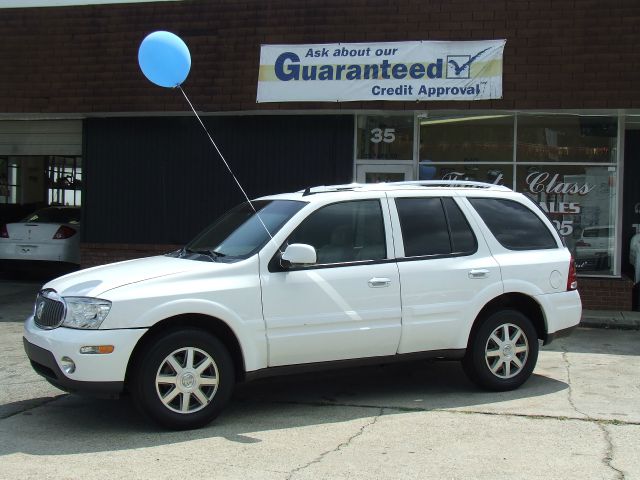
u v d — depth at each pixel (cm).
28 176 1634
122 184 1223
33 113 1185
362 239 585
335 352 560
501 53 1027
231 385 530
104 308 491
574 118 1096
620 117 1079
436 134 1136
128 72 1147
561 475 435
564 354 807
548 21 1017
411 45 1052
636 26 990
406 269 586
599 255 1095
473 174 1125
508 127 1114
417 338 589
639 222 1261
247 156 1178
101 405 591
